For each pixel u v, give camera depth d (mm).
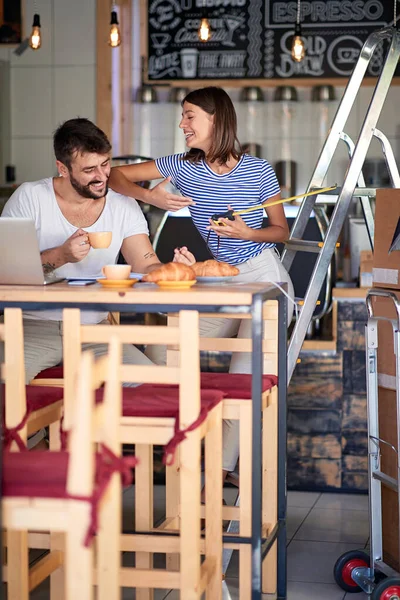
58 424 3035
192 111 3822
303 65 7406
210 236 3959
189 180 3947
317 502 4727
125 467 2066
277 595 3355
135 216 3875
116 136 7637
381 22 7293
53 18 7590
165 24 7516
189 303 2684
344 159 7516
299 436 4906
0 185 7082
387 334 3412
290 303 3934
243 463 3008
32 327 3639
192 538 2605
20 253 3021
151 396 2852
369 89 7441
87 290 2764
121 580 2814
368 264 4938
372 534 3377
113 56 7570
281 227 3908
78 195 3725
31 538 3051
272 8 7402
